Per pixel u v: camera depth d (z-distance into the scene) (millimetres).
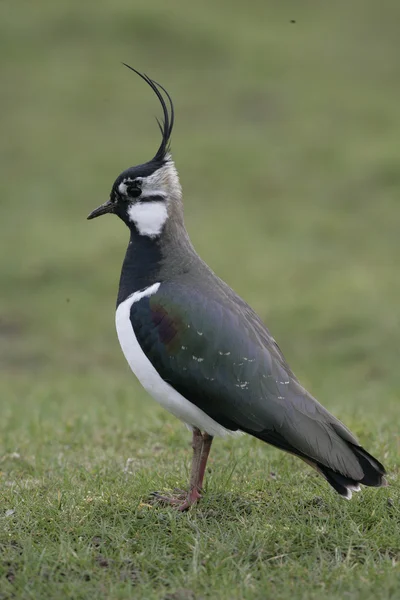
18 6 38031
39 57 35031
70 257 22328
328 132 29969
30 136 29938
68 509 8023
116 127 30625
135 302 8133
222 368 7742
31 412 12953
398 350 17016
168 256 8352
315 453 7523
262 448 9977
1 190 26719
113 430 11242
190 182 27156
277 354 7992
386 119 30875
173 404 8055
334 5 41438
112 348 18328
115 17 37062
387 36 38438
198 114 31469
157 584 6918
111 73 33969
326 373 16141
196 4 39438
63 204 25922
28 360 17750
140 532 7633
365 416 11414
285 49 36531
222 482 8594
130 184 8477
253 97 32688
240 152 28766
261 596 6566
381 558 7121
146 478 8805
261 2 40812
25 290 20906
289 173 27469
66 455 10383
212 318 7855
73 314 19734
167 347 7883
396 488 8406
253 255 22172
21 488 8836
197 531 7559
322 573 6895
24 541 7398
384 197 25625
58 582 6887
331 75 34500
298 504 8070
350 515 7816
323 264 21594
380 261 21703
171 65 34750
